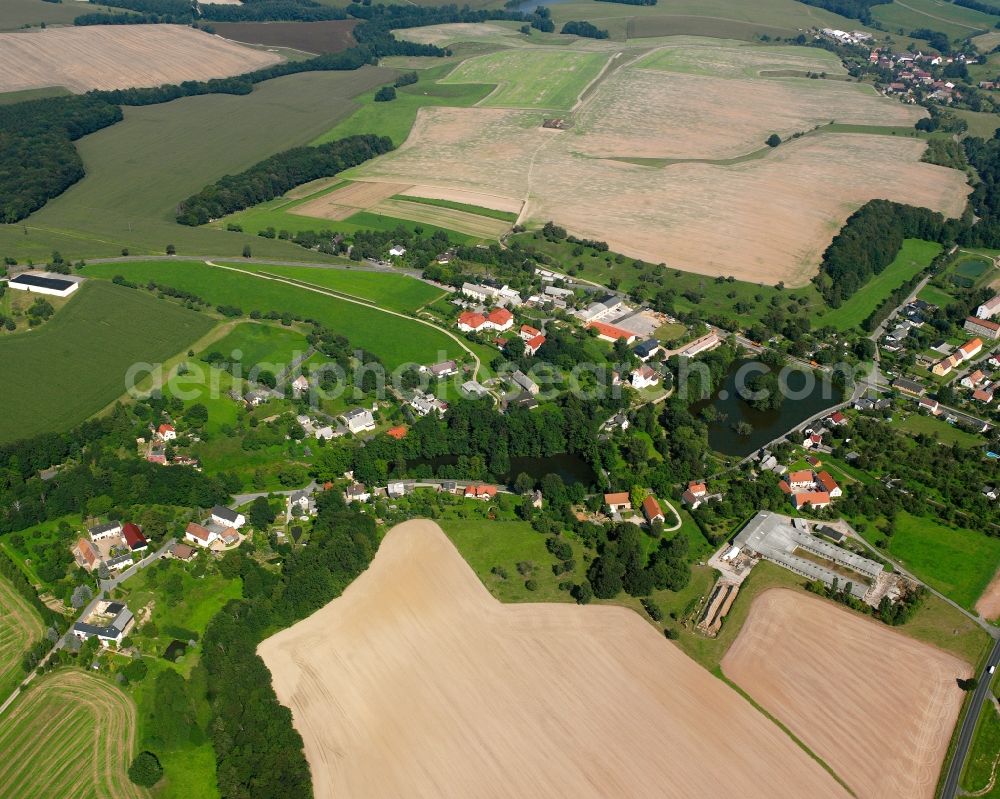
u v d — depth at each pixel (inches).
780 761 7190.0
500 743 7249.0
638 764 7116.1
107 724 7317.9
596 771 7047.2
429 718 7445.9
